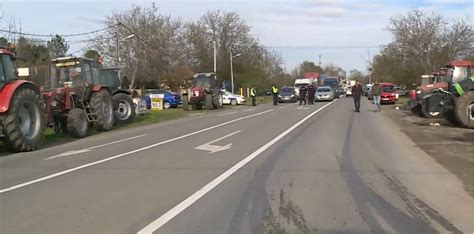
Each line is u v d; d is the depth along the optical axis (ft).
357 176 31.40
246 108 130.52
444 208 23.49
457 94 65.77
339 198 25.62
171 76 219.00
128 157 41.09
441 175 31.48
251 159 38.58
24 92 49.67
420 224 20.98
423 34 183.21
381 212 22.90
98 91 69.72
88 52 192.65
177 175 32.35
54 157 43.37
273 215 22.52
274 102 148.36
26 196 27.14
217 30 266.57
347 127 65.77
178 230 20.44
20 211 23.88
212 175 32.14
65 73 67.97
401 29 189.47
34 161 41.42
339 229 20.38
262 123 73.56
